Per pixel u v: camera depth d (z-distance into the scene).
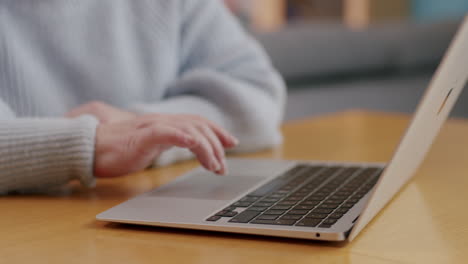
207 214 0.54
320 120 1.32
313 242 0.48
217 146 0.69
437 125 0.60
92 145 0.70
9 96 0.96
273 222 0.50
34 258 0.47
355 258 0.45
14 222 0.58
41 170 0.70
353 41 2.52
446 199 0.62
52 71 1.01
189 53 1.19
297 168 0.76
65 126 0.71
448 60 0.44
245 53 1.16
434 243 0.48
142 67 1.12
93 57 1.04
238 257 0.46
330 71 2.43
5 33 0.94
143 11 1.12
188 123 0.70
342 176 0.70
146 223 0.53
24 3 0.97
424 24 2.86
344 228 0.48
